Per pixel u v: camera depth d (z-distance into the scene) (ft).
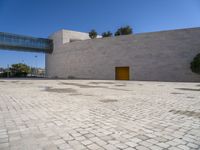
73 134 11.73
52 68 154.61
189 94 33.60
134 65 98.63
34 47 147.74
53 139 10.82
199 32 81.00
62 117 16.24
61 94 33.58
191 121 14.97
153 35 92.89
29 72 231.71
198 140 10.71
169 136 11.39
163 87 49.60
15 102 24.39
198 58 75.15
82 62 123.75
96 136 11.36
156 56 91.76
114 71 106.52
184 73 83.97
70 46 133.08
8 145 9.88
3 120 15.12
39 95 31.91
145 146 9.82
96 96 30.81
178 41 85.92
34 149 9.38
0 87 49.70
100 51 113.29
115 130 12.59
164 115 17.11
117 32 145.89
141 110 19.42
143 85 57.88
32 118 15.85
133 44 99.35
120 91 39.17
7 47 137.08
